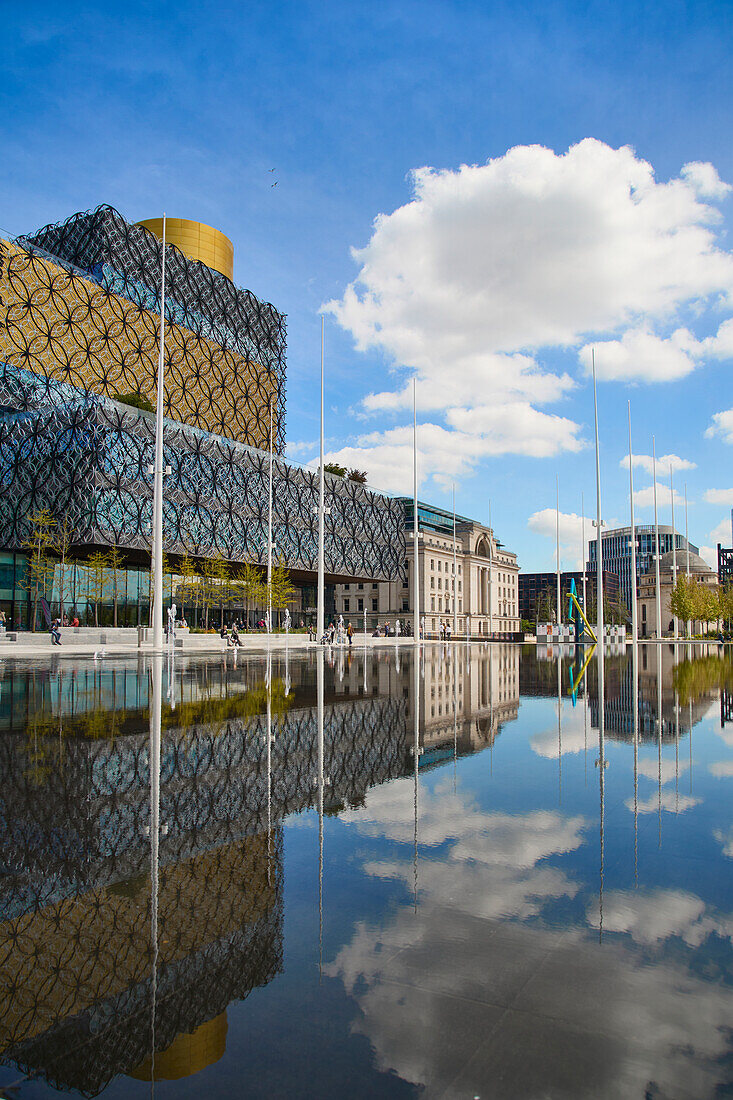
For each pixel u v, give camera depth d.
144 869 4.30
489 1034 2.47
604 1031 2.47
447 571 122.75
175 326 68.44
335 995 2.77
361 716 11.67
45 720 10.81
